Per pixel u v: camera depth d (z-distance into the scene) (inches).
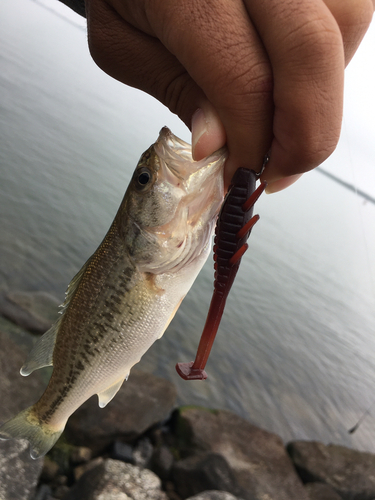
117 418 30.4
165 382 36.7
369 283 120.7
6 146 79.8
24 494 21.4
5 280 46.7
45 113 113.4
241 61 4.7
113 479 23.1
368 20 5.2
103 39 6.2
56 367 9.9
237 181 6.0
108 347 9.1
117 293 8.9
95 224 70.6
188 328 56.0
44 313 40.7
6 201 62.7
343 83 4.7
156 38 5.9
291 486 32.7
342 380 64.4
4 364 29.0
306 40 4.4
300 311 81.7
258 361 58.1
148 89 6.4
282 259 106.2
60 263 55.7
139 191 8.5
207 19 4.6
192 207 8.2
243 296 76.0
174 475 29.5
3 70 132.0
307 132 4.8
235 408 46.1
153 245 8.5
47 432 10.2
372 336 87.2
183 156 8.1
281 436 45.3
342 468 36.9
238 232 6.4
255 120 5.1
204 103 5.8
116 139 127.0
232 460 32.9
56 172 81.2
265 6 4.4
